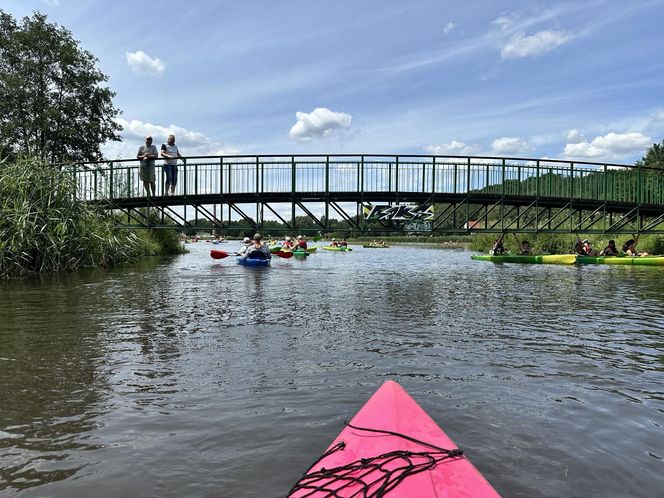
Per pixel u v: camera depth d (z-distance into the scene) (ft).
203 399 11.60
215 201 55.11
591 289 34.06
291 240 98.22
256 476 8.09
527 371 14.08
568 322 21.47
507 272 50.65
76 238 43.27
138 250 58.13
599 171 65.92
